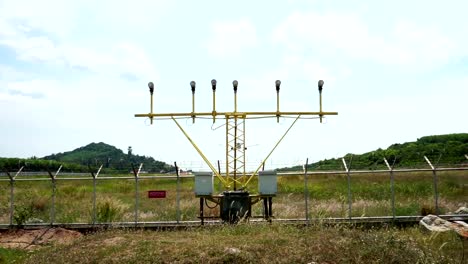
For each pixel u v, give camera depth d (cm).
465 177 2439
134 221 1802
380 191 2511
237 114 1733
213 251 1029
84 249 1151
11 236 1647
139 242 1175
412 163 2839
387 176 2739
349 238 1124
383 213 1891
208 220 1842
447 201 2094
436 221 1524
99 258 1055
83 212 1964
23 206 1939
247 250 1041
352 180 2811
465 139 4519
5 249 1427
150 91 1747
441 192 2366
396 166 2512
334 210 1970
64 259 1073
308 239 1130
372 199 2259
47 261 1091
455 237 1292
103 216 1848
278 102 1741
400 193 2455
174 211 2011
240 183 1720
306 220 1653
